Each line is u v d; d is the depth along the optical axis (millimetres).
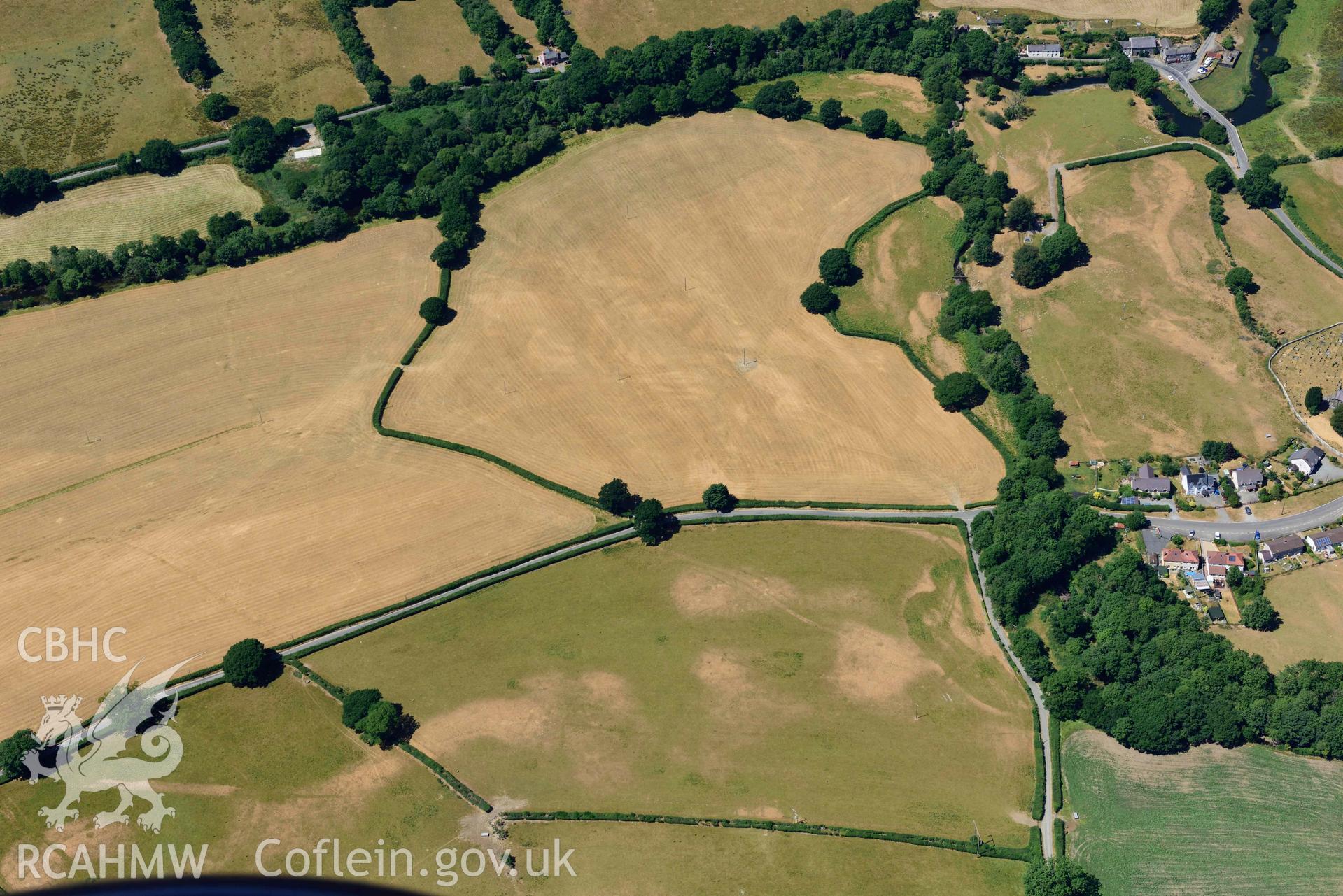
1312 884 190750
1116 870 192750
